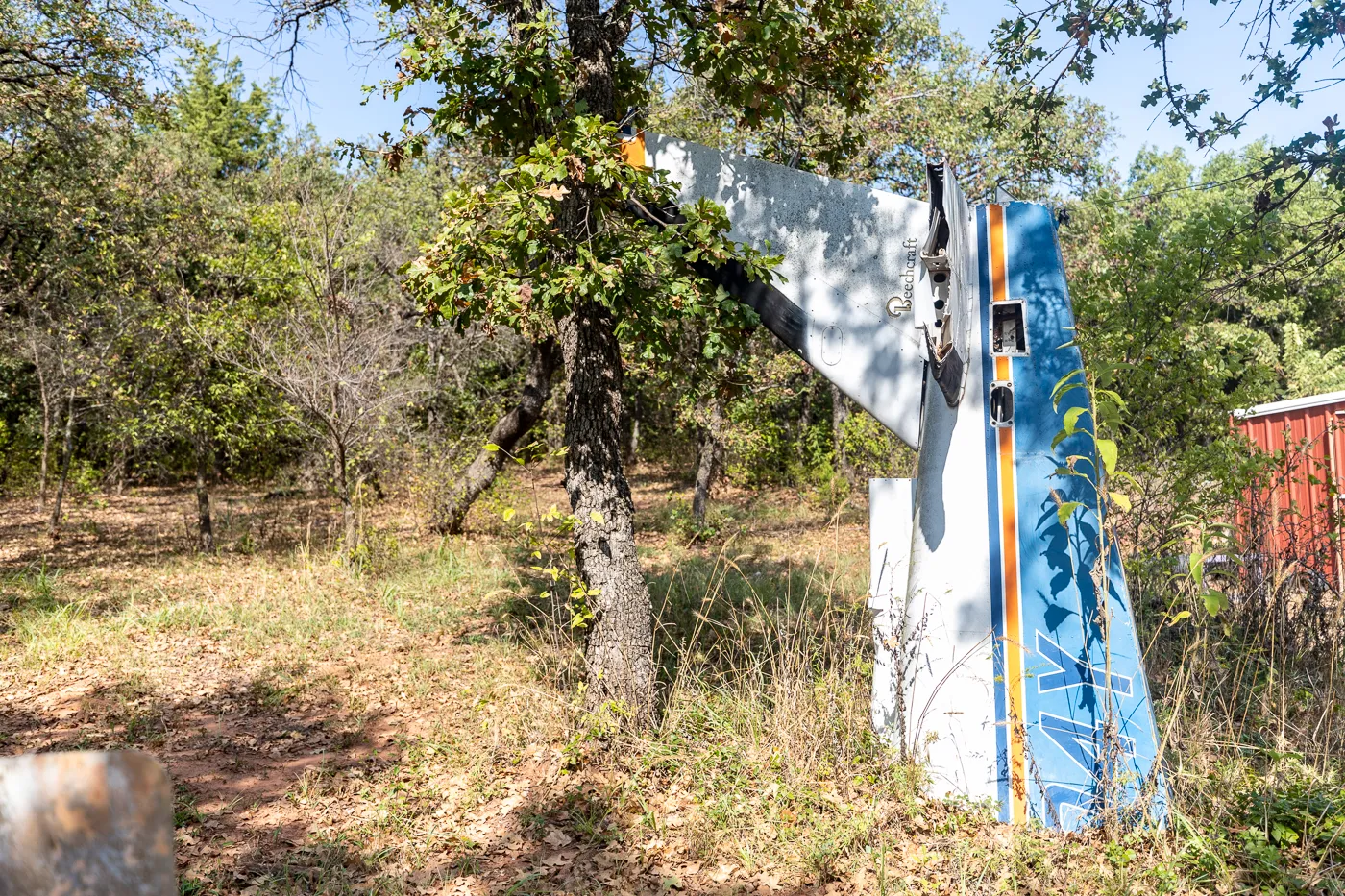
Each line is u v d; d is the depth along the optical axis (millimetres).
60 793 851
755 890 4117
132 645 8383
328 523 16438
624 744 5629
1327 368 23062
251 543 14109
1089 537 5023
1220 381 7594
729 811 4746
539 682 7004
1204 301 7664
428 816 4961
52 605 9758
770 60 6121
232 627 9039
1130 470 7387
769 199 6160
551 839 4602
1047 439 5148
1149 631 6590
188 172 17297
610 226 5684
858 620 8273
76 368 14000
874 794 4863
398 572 11625
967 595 5105
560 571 6188
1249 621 6891
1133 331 7766
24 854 850
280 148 15922
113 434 14086
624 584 5926
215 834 4762
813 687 5875
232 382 13438
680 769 5332
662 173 5750
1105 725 4617
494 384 19125
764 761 5262
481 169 15016
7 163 13945
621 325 5602
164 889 857
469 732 6109
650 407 26031
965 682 5047
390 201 17281
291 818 4953
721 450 16578
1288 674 6133
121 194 15336
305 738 6219
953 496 5203
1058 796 4758
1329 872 3869
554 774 5363
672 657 7594
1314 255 7352
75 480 17484
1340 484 9180
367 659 8094
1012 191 15258
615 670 5875
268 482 20641
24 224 15016
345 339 12477
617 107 6898
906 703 5211
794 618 8180
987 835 4523
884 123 14562
